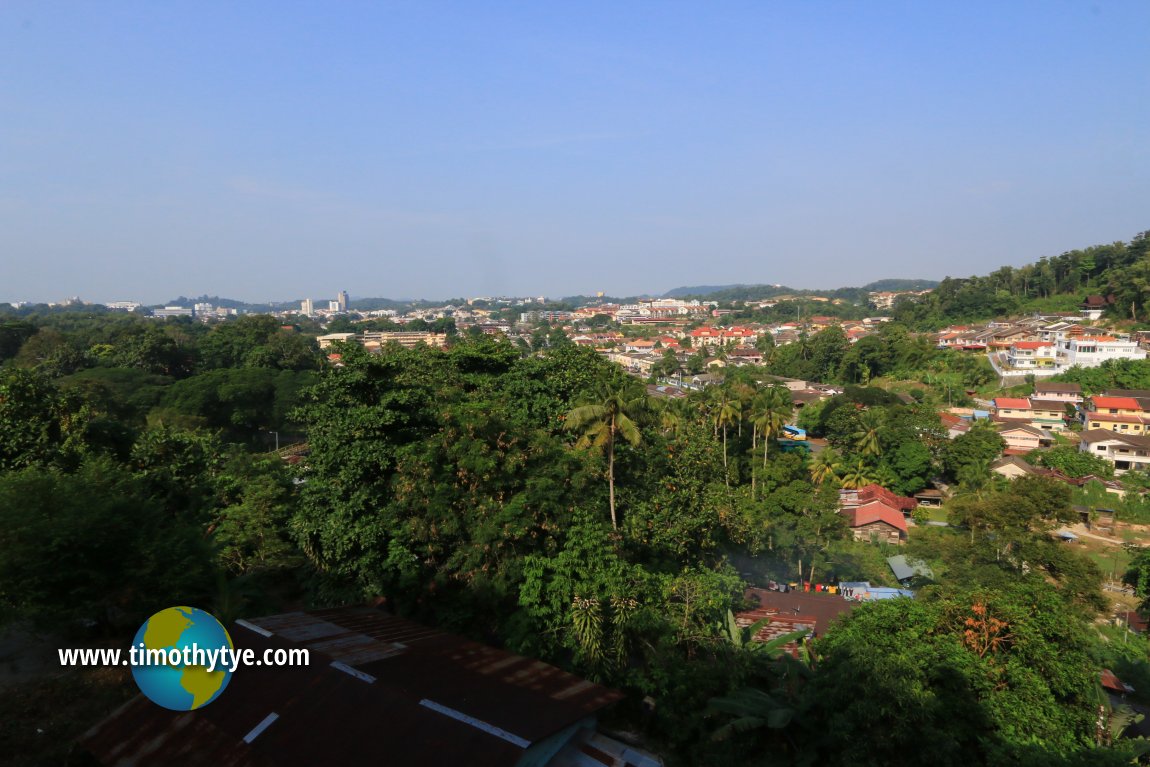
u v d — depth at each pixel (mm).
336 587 17906
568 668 14492
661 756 12445
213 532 19672
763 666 14508
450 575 16594
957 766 10734
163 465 21562
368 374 18734
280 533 20172
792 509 34031
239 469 23797
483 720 10344
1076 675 12281
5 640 14344
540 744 10422
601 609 14562
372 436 17766
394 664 12016
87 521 13523
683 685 13055
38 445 19797
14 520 13008
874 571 34375
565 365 29672
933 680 12086
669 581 16516
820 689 11953
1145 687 16266
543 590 15156
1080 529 45469
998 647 12766
